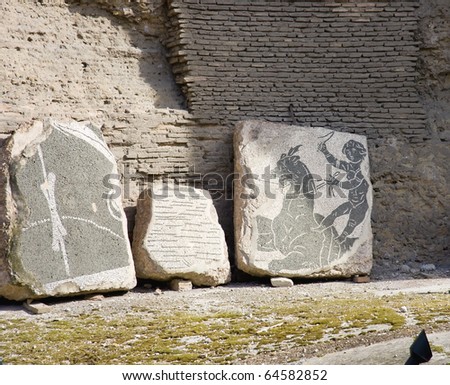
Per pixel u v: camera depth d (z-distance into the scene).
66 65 12.48
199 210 11.73
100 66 12.78
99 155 11.17
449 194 13.45
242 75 13.11
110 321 9.38
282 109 13.20
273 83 13.21
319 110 13.31
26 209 10.41
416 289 11.17
